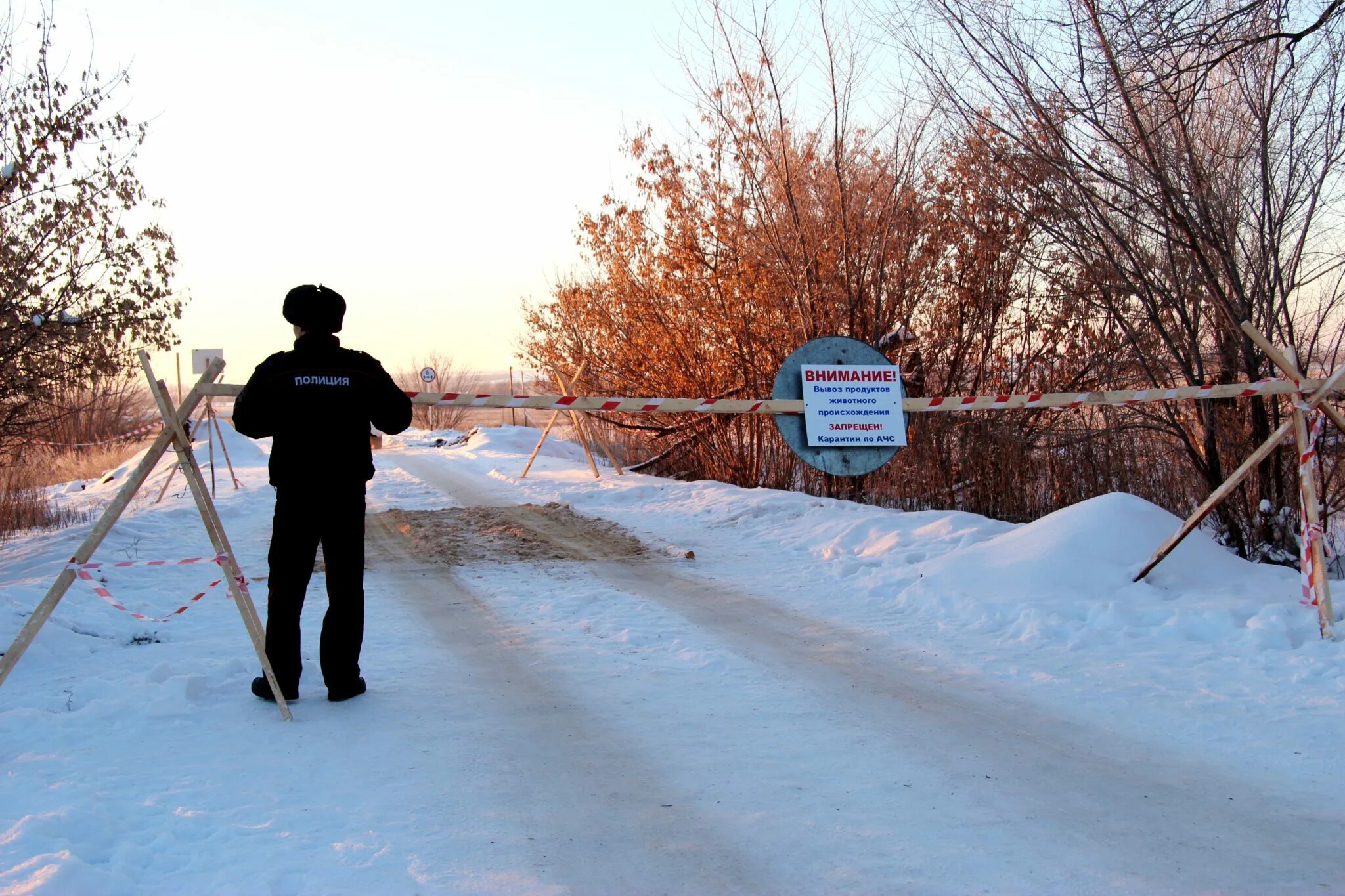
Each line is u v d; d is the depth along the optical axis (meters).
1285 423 6.32
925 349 13.88
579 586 8.24
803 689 5.29
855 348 7.74
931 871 3.23
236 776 4.06
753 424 15.70
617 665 5.82
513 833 3.54
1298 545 9.30
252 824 3.59
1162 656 5.71
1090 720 4.70
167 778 4.02
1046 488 11.82
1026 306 13.15
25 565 9.76
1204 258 9.12
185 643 6.33
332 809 3.74
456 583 8.45
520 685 5.43
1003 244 12.39
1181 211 9.28
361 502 5.12
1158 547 7.55
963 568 7.67
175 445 4.92
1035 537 7.80
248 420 4.89
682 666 5.80
